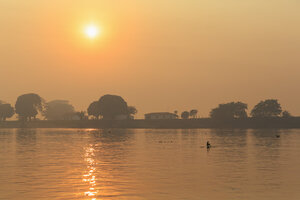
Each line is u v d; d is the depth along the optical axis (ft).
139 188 146.82
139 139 506.48
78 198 130.62
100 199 129.29
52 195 134.92
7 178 169.78
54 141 470.39
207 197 131.95
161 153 291.17
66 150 326.85
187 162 228.63
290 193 136.87
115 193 138.21
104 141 465.06
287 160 237.45
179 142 433.48
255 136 576.61
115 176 174.81
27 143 430.20
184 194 136.56
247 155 271.90
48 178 169.27
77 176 175.11
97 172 187.73
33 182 159.53
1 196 133.59
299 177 169.68
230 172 185.78
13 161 238.27
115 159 248.11
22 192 139.64
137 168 202.18
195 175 176.96
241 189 144.15
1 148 352.69
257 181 160.04
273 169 195.62
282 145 375.86
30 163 226.99
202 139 496.23
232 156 264.52
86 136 609.01
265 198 129.70
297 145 375.45
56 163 226.58
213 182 158.40
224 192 139.23
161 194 136.67
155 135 629.92
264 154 279.28
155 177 171.63
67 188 146.82
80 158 256.11
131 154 284.41
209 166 209.05
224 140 470.39
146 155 275.59
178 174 180.14
